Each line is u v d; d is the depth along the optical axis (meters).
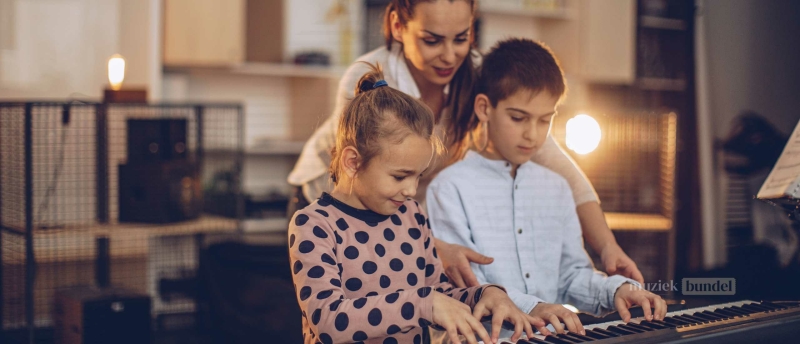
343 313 0.95
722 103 2.82
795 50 2.55
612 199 2.67
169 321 2.93
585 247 1.62
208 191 3.29
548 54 1.38
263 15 3.77
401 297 0.95
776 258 2.13
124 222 2.63
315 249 1.04
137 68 3.16
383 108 1.05
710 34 2.88
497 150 1.40
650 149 2.65
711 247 2.79
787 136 2.54
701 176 2.90
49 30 3.01
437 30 1.41
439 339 0.93
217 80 3.77
